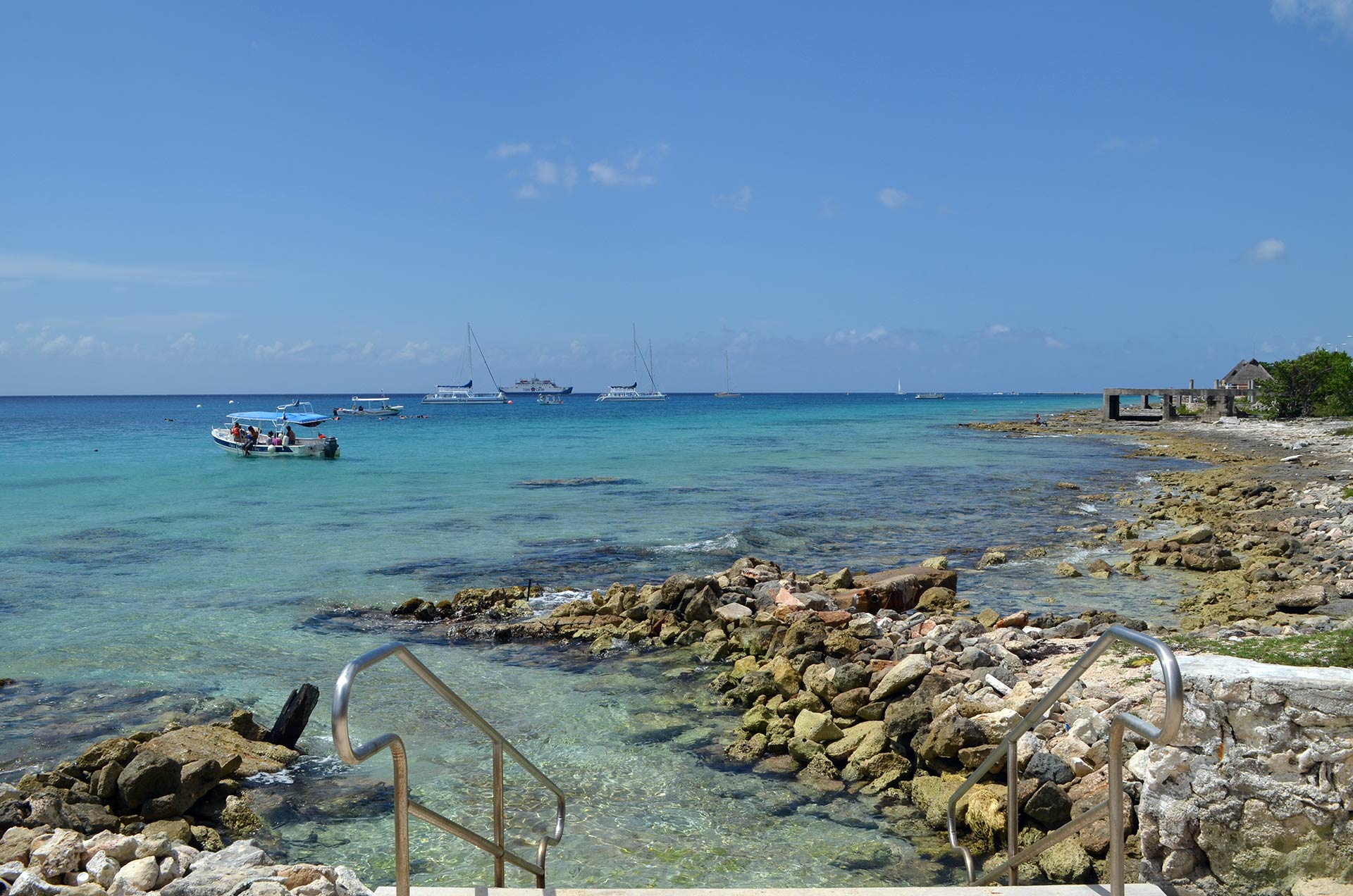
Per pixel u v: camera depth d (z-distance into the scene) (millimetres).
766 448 59656
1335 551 19594
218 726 9711
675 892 4926
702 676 12078
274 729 9703
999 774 7812
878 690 9742
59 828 7211
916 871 6859
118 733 10242
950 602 15609
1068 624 12789
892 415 125750
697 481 38375
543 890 4910
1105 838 6398
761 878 6770
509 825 7715
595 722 10289
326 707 10906
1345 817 4422
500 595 16469
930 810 7715
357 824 7863
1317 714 4461
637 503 31078
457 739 9758
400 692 11383
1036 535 23938
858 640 12461
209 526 26562
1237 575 17859
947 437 70938
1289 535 21953
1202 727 4676
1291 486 32344
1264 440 57344
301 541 23734
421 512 29156
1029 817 7051
